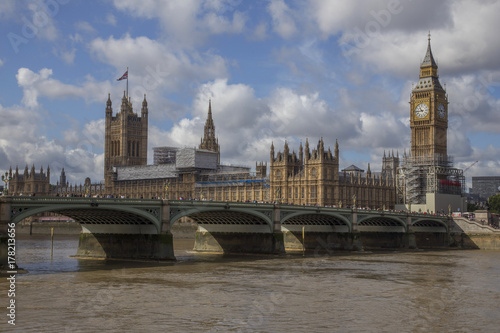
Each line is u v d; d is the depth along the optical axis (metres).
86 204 109.50
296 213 155.38
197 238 163.88
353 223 172.62
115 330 63.50
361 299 83.50
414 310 76.12
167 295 83.88
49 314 70.25
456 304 80.88
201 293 86.00
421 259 149.00
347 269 120.75
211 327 65.25
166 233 125.69
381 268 123.69
